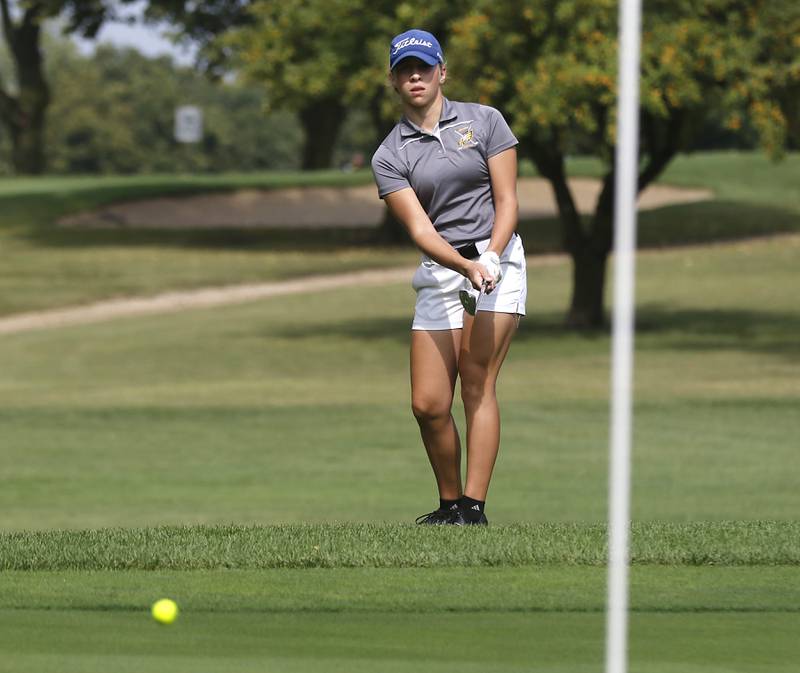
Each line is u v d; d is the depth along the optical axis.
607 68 88.69
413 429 68.69
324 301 132.38
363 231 188.38
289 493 52.72
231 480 55.75
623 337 12.58
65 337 112.62
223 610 17.25
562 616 17.12
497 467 57.38
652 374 84.44
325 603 17.61
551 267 151.25
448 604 17.56
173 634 16.06
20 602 17.59
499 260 23.81
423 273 25.44
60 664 14.68
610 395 77.62
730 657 15.26
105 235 185.38
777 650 15.52
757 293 128.50
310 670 14.52
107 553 20.36
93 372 93.06
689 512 46.56
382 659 15.05
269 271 153.88
